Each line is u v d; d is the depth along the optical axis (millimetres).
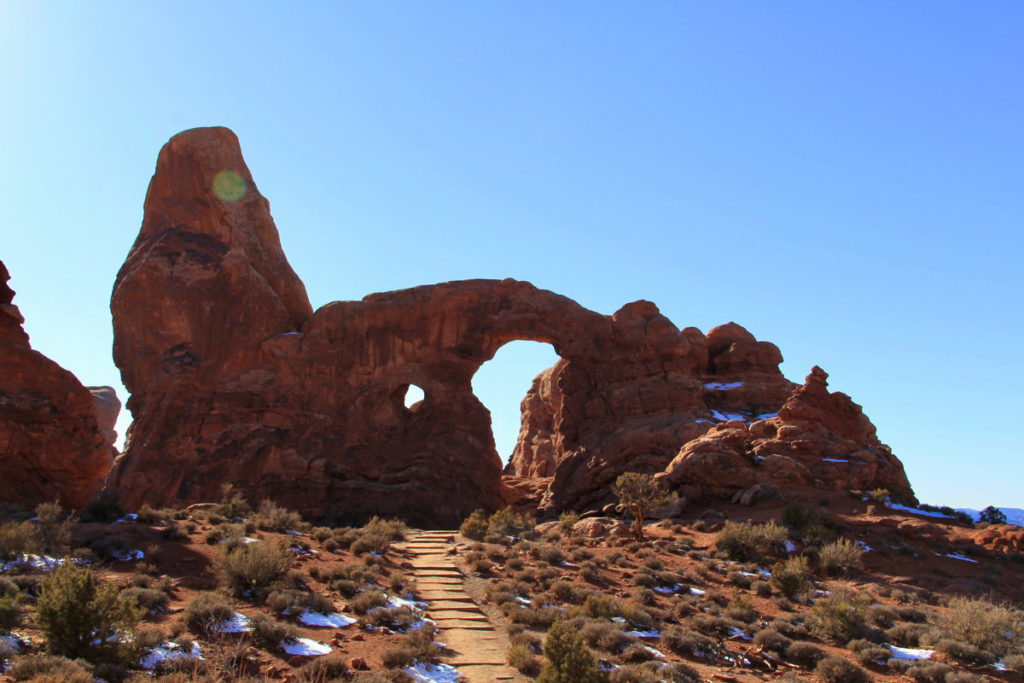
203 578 18516
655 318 55375
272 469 47250
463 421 51719
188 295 50719
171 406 47781
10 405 28125
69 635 11680
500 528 31906
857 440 40812
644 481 32312
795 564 24859
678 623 19969
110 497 27375
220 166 55219
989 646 19250
